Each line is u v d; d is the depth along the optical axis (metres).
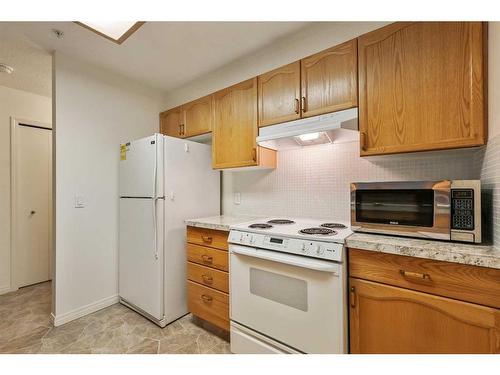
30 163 2.94
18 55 2.13
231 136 2.11
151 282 2.05
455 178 1.46
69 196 2.12
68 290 2.10
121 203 2.38
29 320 2.10
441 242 1.14
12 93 2.80
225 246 1.78
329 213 1.93
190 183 2.26
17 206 2.83
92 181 2.27
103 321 2.08
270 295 1.48
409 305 1.09
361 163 1.79
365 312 1.21
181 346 1.74
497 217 1.03
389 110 1.34
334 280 1.24
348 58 1.50
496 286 0.92
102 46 2.00
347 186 1.85
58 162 2.06
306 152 2.04
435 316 1.03
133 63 2.29
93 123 2.29
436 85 1.21
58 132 2.06
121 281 2.38
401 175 1.63
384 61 1.36
